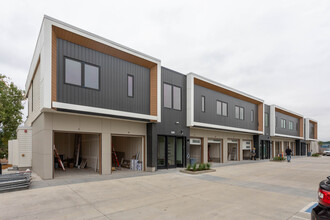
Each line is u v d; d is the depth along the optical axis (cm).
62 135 1758
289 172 1402
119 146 1669
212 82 1803
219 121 1931
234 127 2123
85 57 1088
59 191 786
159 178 1096
